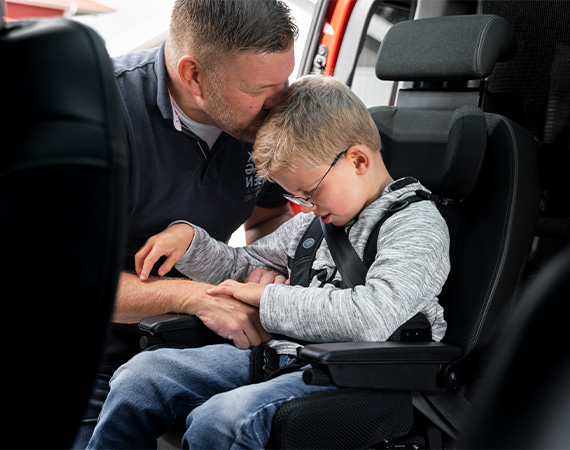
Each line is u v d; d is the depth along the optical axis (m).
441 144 1.48
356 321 1.16
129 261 1.56
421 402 1.25
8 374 0.48
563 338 0.35
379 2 2.29
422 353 1.16
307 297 1.23
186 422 1.15
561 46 1.53
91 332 0.50
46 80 0.48
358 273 1.29
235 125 1.35
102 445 1.20
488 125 1.39
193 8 1.25
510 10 1.60
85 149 0.47
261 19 1.22
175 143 1.45
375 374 1.09
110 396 1.23
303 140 1.24
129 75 1.43
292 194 1.31
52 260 0.48
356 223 1.35
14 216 0.46
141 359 1.26
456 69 1.44
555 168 1.56
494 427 0.37
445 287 1.36
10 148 0.46
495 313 1.30
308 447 1.07
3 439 0.50
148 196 1.48
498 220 1.32
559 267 0.37
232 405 1.08
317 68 2.38
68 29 0.51
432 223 1.27
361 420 1.12
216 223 1.61
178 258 1.45
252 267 1.56
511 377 0.37
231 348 1.33
